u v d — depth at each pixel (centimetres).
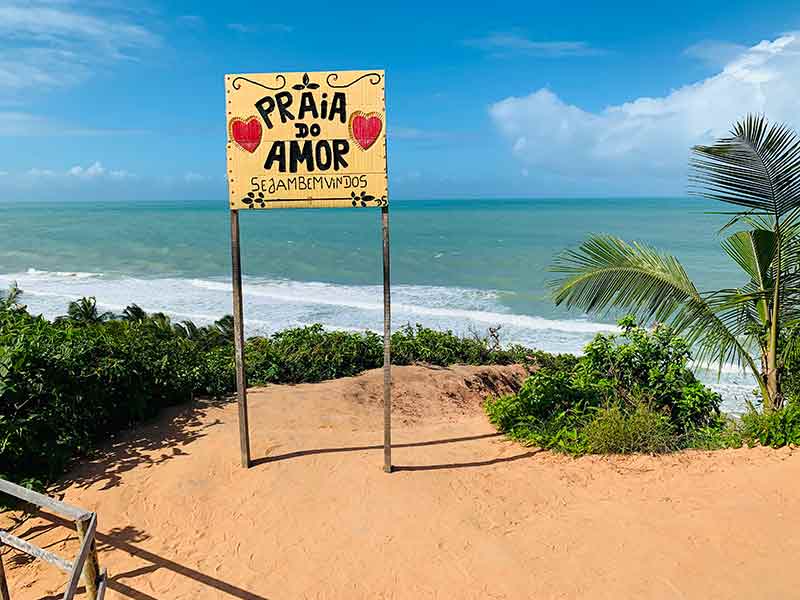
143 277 2936
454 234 5447
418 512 470
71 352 585
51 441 525
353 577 402
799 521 430
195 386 756
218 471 530
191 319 1936
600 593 375
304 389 861
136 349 698
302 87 491
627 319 710
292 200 500
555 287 688
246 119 495
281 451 570
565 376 727
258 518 467
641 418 591
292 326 1838
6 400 510
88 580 320
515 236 5225
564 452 579
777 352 639
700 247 4053
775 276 607
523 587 386
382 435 638
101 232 5922
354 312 2064
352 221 7538
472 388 986
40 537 441
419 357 1155
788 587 365
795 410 574
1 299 773
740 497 470
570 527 449
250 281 2819
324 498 490
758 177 563
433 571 405
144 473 525
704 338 647
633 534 434
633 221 7394
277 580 400
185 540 442
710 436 614
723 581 377
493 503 485
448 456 575
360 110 491
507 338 1739
